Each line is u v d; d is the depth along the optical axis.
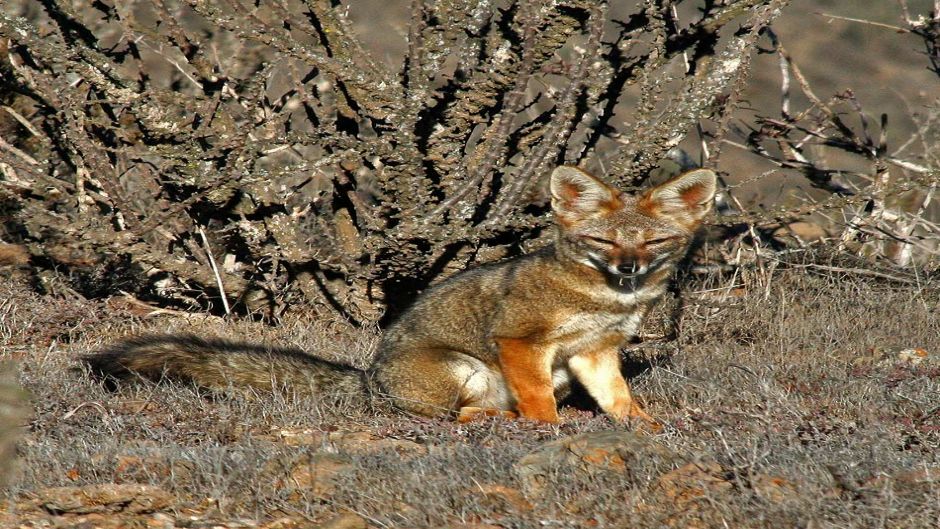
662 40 12.76
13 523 6.10
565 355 10.21
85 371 10.06
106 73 12.47
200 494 6.84
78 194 13.55
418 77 12.05
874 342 13.07
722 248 15.59
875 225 15.30
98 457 7.32
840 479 7.00
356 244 13.79
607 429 8.59
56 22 12.94
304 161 12.46
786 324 13.37
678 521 6.49
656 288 10.12
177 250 14.44
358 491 6.81
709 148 15.72
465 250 13.24
